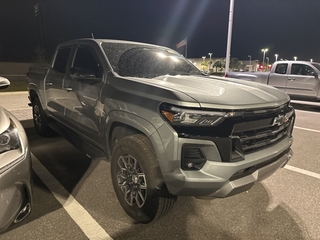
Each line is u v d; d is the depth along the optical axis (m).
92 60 3.45
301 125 7.08
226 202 3.02
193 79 3.15
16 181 2.00
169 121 2.15
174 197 2.45
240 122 2.23
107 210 2.79
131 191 2.61
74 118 3.67
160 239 2.37
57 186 3.26
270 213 2.81
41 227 2.47
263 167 2.48
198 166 2.17
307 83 9.41
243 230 2.52
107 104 2.83
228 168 2.13
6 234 2.36
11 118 2.36
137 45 3.89
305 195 3.21
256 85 3.17
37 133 5.48
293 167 4.08
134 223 2.59
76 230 2.45
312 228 2.57
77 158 4.17
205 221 2.65
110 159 3.07
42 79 4.65
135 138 2.50
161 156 2.21
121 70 3.11
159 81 2.77
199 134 2.11
